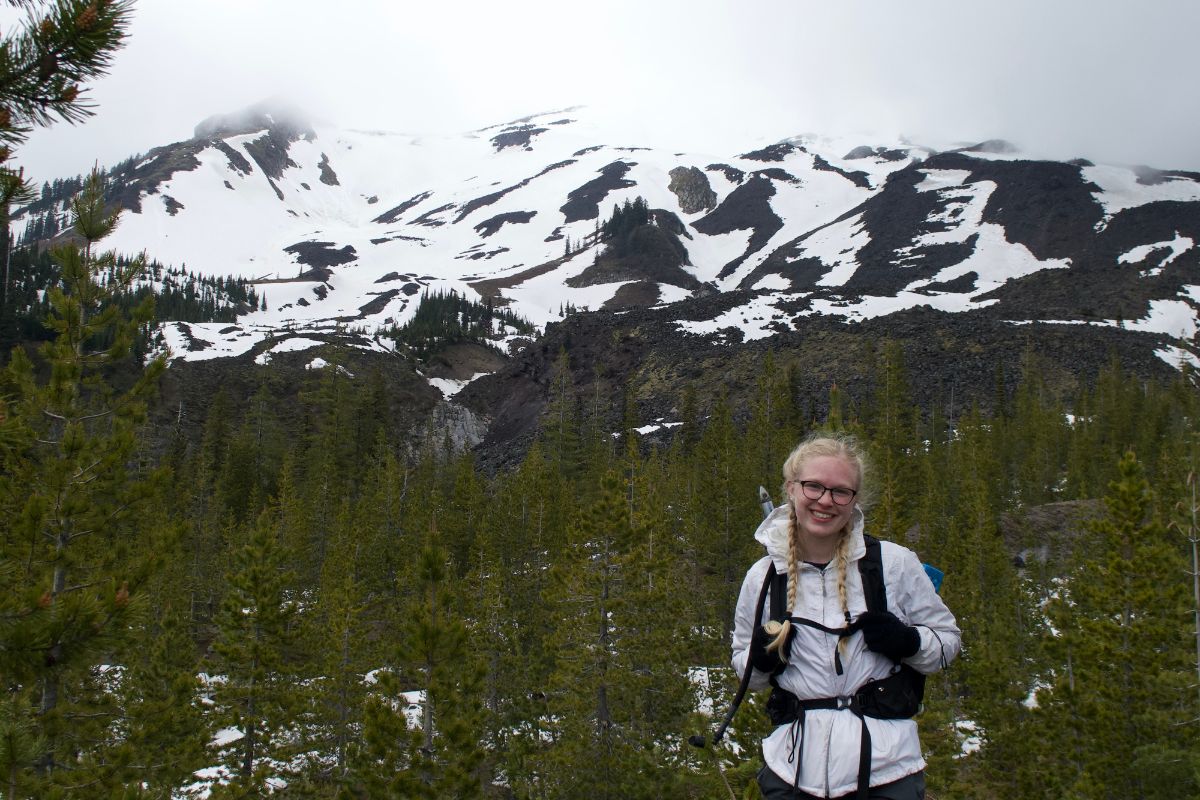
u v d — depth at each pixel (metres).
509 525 45.19
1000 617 30.25
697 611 34.09
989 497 45.97
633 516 25.41
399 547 47.38
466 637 17.52
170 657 26.70
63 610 6.04
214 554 48.59
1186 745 16.75
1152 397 75.81
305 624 28.80
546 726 25.58
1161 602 18.34
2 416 5.72
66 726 13.76
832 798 3.33
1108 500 19.83
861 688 3.42
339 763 26.77
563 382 103.75
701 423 90.88
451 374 151.62
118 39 4.00
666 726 22.66
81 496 12.46
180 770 18.73
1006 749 20.06
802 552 3.72
